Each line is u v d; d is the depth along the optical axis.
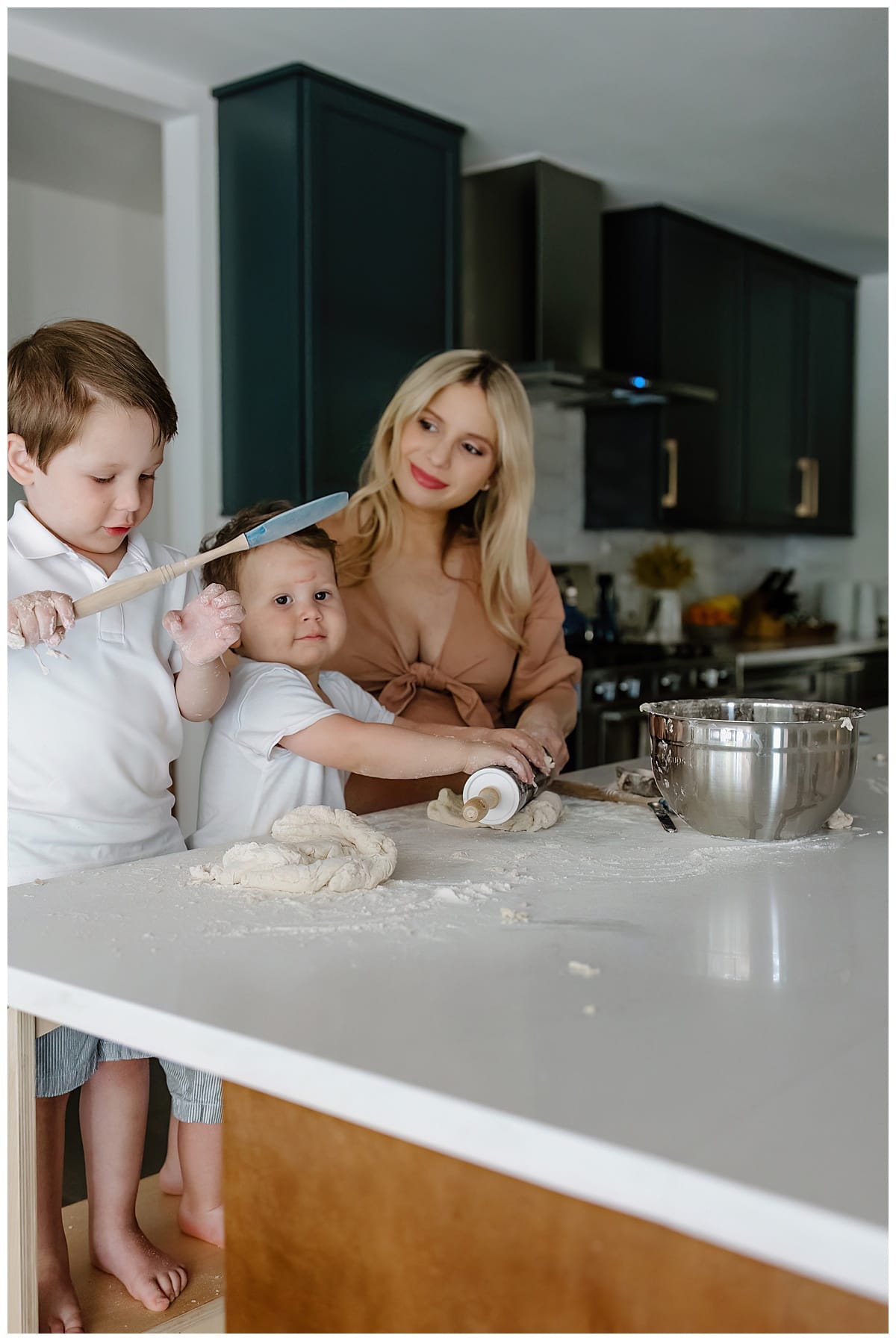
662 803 1.45
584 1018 0.76
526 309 3.73
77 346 1.28
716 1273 0.61
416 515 2.07
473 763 1.37
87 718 1.29
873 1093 0.65
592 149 3.62
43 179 3.71
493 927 0.97
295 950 0.91
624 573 4.75
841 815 1.37
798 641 4.96
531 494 2.09
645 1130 0.61
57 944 0.92
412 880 1.12
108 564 1.40
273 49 2.87
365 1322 0.76
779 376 4.88
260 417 3.11
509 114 3.32
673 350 4.26
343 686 1.70
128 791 1.34
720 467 4.59
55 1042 1.14
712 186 3.98
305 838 1.20
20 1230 0.93
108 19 2.69
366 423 3.19
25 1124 0.93
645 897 1.07
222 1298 1.17
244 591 1.53
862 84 3.09
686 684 3.94
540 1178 0.61
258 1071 0.72
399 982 0.83
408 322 3.30
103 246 3.97
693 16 2.69
